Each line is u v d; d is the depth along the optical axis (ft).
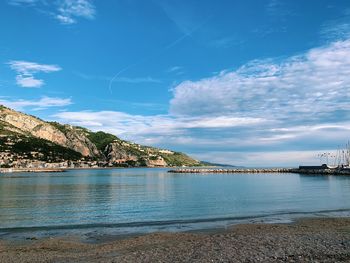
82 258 75.36
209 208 170.30
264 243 83.92
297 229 108.78
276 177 537.65
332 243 82.99
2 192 273.13
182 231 112.27
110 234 108.17
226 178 515.91
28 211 163.84
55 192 274.57
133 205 185.78
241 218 138.00
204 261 67.92
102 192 274.57
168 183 396.37
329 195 233.76
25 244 93.15
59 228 118.42
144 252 76.64
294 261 66.54
